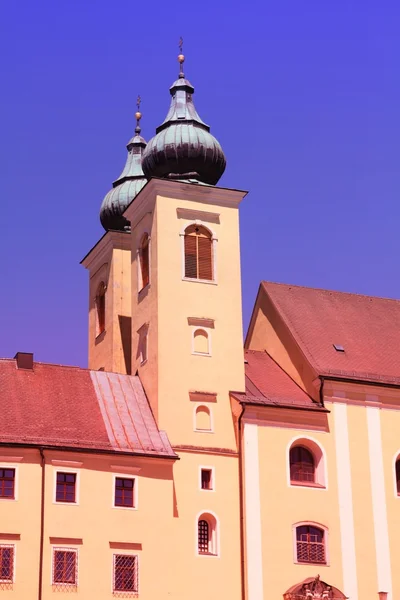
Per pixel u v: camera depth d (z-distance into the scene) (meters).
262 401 67.25
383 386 70.12
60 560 59.25
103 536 60.44
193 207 70.94
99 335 79.44
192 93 76.31
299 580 64.50
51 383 66.06
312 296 77.25
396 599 66.38
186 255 70.00
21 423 61.97
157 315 67.88
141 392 68.12
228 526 64.56
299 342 71.56
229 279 70.50
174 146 72.56
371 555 66.62
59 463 60.69
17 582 58.00
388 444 69.31
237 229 71.81
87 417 64.25
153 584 60.75
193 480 64.88
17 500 59.28
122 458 62.12
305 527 65.88
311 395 69.69
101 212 83.38
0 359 66.44
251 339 77.69
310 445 67.81
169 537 61.84
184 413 66.31
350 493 67.38
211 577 63.19
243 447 65.88
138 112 87.00
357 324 76.06
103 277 80.12
